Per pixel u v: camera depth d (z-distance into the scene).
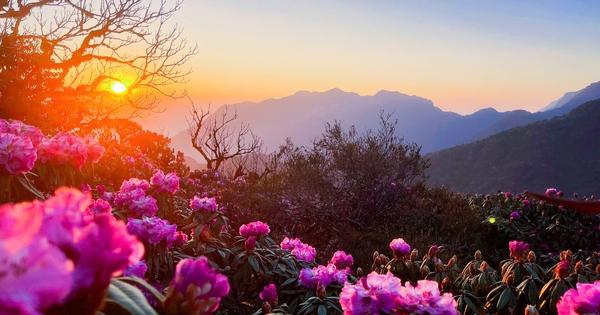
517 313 3.65
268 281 4.10
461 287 4.00
